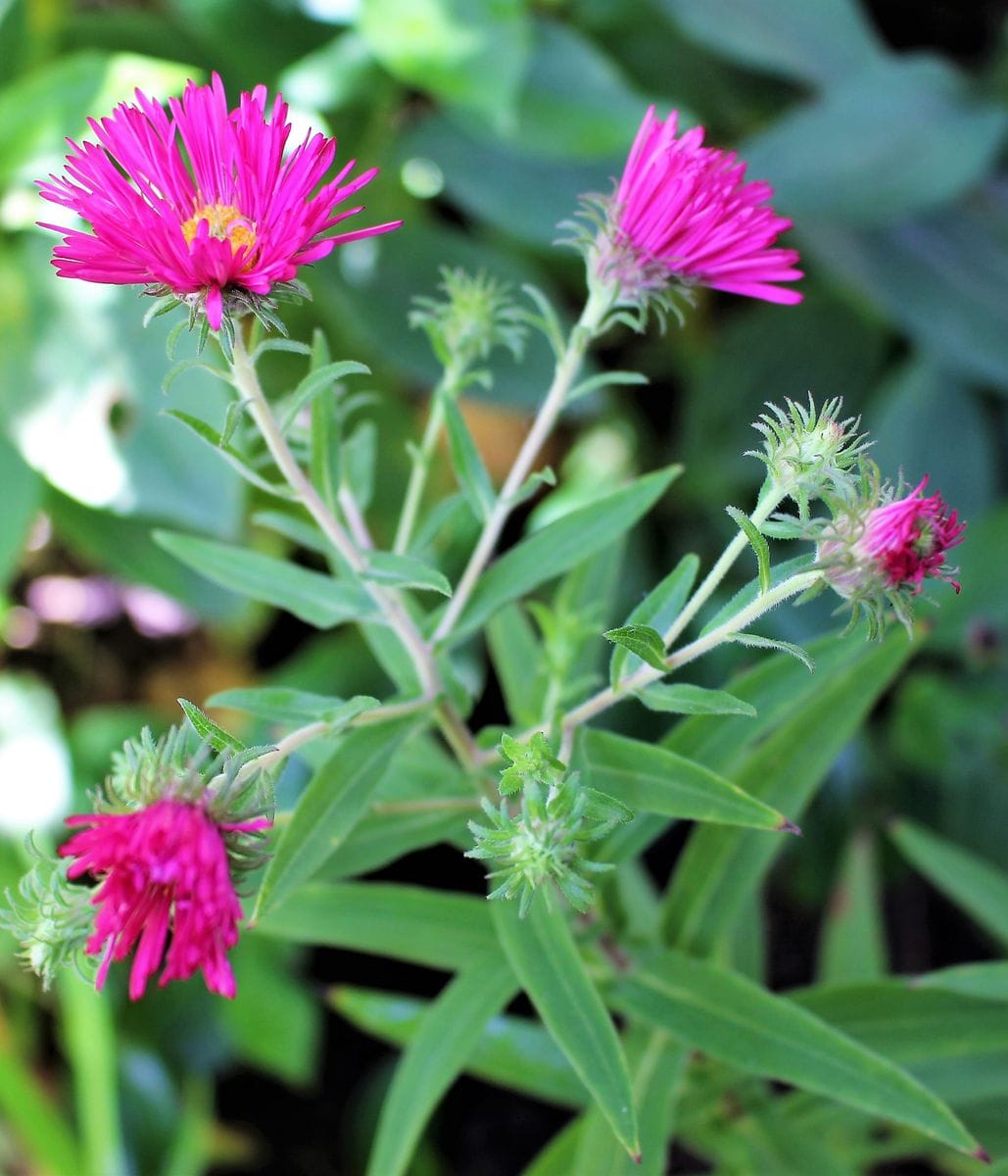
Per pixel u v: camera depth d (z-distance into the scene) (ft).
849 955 1.10
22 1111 1.20
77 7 1.55
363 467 0.88
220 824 0.66
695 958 0.89
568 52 1.33
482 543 0.83
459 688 0.86
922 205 1.34
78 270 0.66
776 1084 1.33
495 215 1.36
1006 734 1.31
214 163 0.68
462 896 0.90
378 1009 1.00
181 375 1.18
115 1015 1.33
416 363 1.35
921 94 1.36
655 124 0.76
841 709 0.90
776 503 0.72
